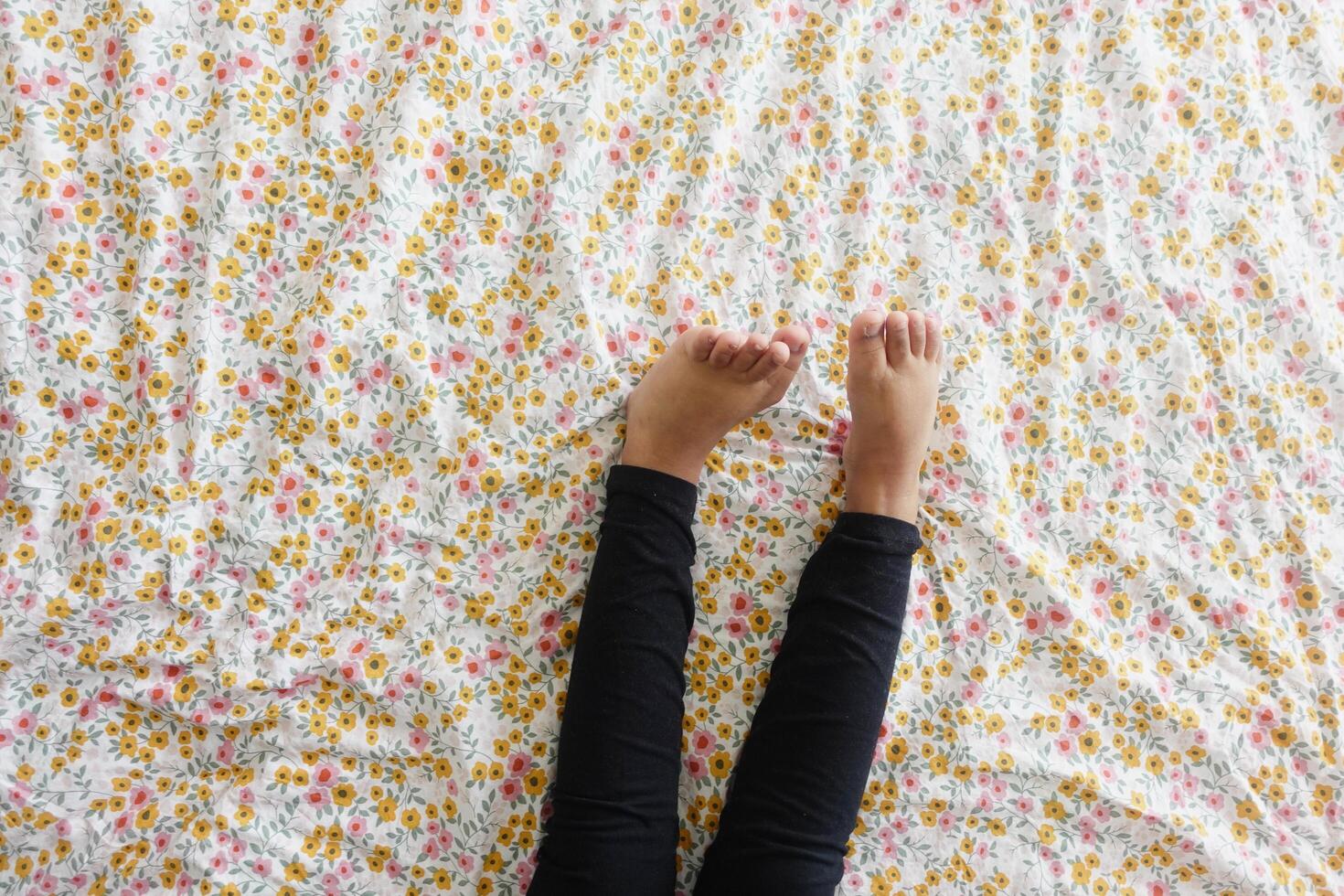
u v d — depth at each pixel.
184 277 0.80
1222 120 0.93
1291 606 0.86
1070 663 0.82
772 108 0.89
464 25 0.84
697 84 0.88
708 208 0.86
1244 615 0.84
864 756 0.73
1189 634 0.84
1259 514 0.87
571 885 0.69
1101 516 0.86
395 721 0.77
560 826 0.71
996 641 0.82
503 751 0.77
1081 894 0.79
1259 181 0.93
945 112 0.91
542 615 0.79
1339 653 0.86
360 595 0.78
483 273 0.83
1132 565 0.85
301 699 0.77
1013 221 0.89
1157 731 0.82
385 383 0.80
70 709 0.76
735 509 0.83
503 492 0.80
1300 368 0.91
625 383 0.83
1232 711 0.83
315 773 0.76
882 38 0.91
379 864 0.76
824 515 0.83
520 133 0.85
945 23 0.92
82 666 0.76
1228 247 0.92
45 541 0.77
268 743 0.76
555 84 0.86
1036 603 0.83
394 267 0.81
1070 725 0.81
